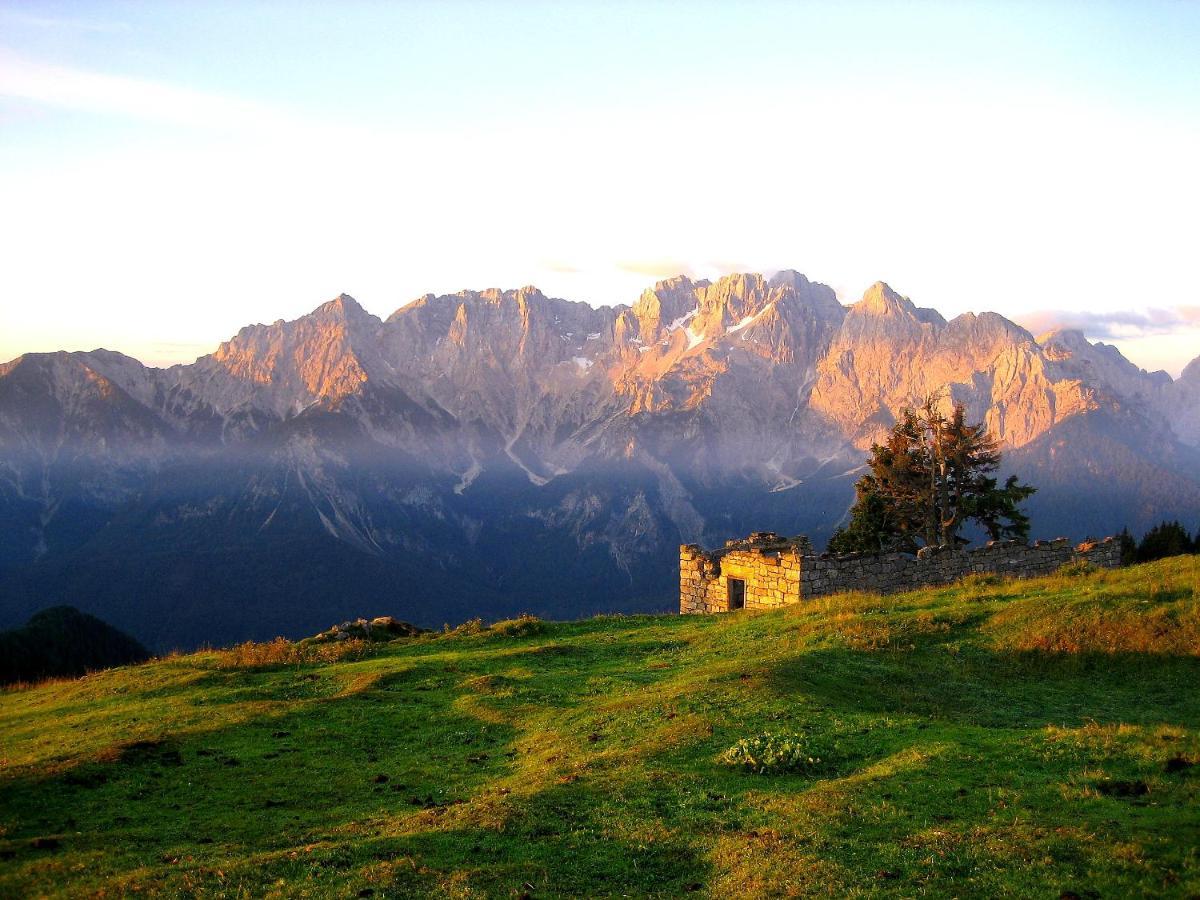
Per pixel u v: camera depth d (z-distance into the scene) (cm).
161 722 2567
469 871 1467
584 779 1878
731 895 1367
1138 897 1270
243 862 1533
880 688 2539
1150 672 2512
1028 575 4919
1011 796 1645
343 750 2262
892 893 1324
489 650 3603
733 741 2072
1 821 1788
